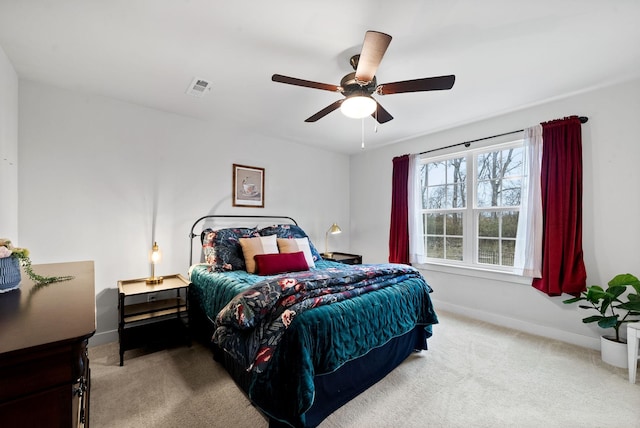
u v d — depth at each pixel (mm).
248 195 3521
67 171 2371
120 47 1811
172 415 1607
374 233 4348
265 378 1479
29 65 2010
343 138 3830
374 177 4359
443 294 3504
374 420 1582
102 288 2525
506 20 1562
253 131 3537
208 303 2314
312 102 2664
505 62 1991
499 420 1579
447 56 1913
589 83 2309
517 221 2977
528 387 1886
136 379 1965
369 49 1398
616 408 1667
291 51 1855
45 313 906
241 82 2279
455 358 2283
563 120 2525
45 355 704
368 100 1847
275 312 1564
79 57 1921
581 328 2502
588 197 2465
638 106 2246
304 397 1325
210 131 3203
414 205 3691
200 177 3123
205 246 2838
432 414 1631
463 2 1427
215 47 1814
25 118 2189
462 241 3395
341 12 1497
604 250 2391
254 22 1578
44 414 711
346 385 1719
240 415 1615
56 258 2316
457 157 3471
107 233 2557
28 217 2197
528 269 2725
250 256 2715
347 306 1724
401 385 1912
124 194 2646
